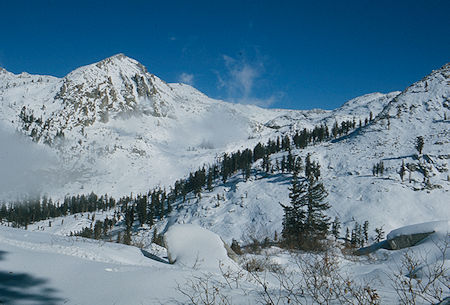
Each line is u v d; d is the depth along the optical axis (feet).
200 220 339.98
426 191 289.53
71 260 18.49
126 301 12.69
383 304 12.37
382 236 217.77
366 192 297.12
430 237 40.34
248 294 14.05
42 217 531.09
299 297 13.35
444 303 11.62
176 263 22.71
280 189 350.02
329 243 51.44
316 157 444.14
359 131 518.78
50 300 12.51
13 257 17.10
